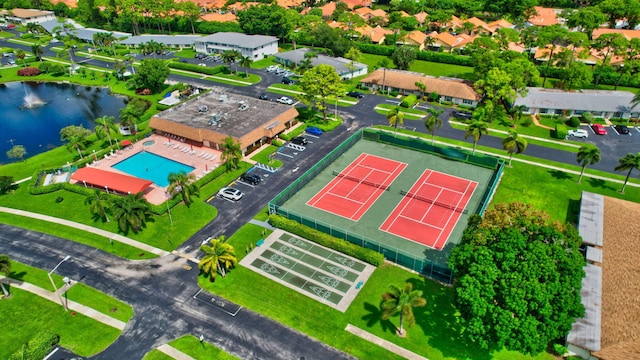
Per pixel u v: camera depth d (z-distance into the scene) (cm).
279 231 7406
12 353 5450
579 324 5200
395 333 5519
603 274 5925
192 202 8156
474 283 4738
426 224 7456
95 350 5450
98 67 16588
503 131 10738
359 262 6700
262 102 11606
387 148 10100
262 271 6562
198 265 6444
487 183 8600
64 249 7156
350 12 19862
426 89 12575
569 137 10306
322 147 10112
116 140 10600
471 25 18288
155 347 5466
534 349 4475
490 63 12025
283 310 5906
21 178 9288
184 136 10269
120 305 6069
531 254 4700
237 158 8994
